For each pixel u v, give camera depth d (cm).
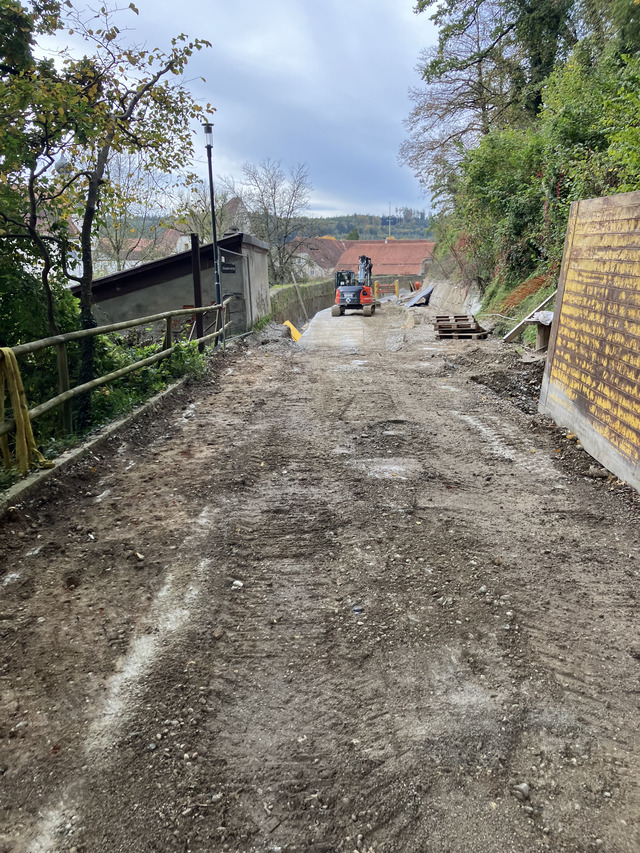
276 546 379
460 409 724
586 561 362
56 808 202
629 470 471
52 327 643
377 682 261
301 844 190
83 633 291
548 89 1639
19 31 555
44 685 256
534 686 258
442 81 2506
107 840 191
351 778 213
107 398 670
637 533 399
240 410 729
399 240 8244
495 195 1672
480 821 197
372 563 357
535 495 460
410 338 1443
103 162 662
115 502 446
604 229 532
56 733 232
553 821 198
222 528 401
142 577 342
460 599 320
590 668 270
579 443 574
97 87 641
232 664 272
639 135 847
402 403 758
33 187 602
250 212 3616
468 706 247
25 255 680
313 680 263
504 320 1441
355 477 494
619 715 244
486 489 471
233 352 1199
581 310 582
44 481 458
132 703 247
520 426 645
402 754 223
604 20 1473
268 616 308
